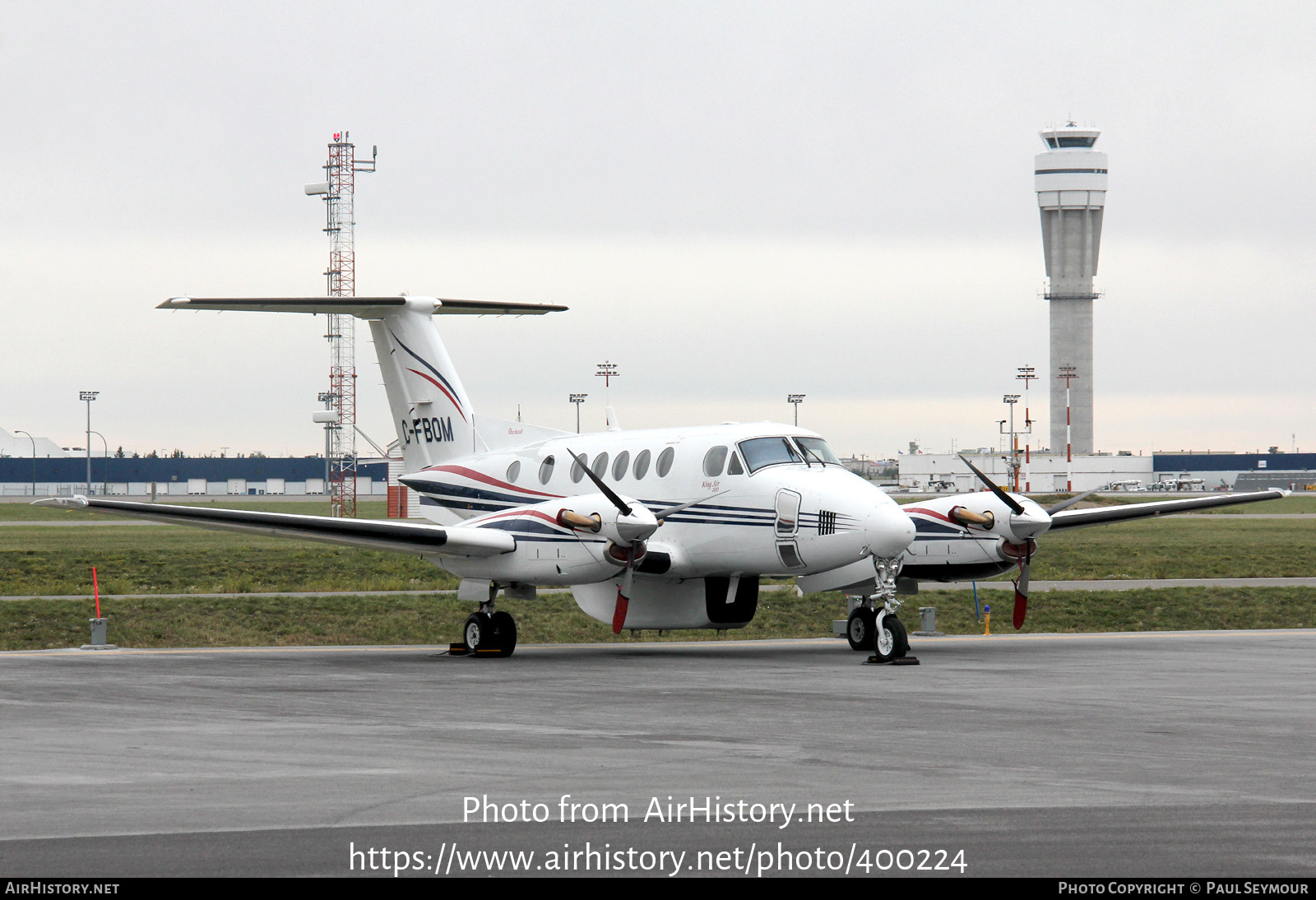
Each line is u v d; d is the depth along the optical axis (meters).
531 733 40.47
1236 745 37.97
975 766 34.53
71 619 95.56
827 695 50.34
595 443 77.50
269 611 100.25
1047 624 100.62
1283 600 107.38
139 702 48.81
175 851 25.80
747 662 65.31
